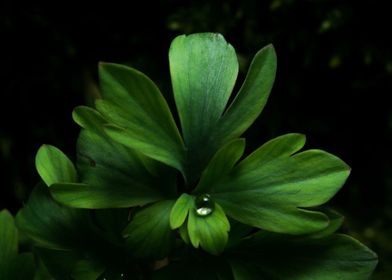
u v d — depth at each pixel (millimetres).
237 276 248
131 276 252
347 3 489
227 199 246
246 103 253
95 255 254
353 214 571
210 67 254
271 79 252
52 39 521
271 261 249
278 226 243
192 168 251
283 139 245
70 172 255
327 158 243
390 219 565
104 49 541
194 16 512
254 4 502
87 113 250
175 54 254
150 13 531
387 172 574
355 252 248
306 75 532
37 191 259
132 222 246
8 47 514
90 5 523
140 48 540
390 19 493
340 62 504
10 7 504
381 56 507
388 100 541
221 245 240
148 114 247
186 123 252
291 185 244
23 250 296
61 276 256
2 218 264
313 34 505
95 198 248
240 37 515
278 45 515
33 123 535
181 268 250
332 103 547
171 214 242
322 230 247
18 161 536
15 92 524
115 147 252
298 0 489
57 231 256
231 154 245
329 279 247
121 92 245
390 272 522
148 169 252
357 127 560
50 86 529
